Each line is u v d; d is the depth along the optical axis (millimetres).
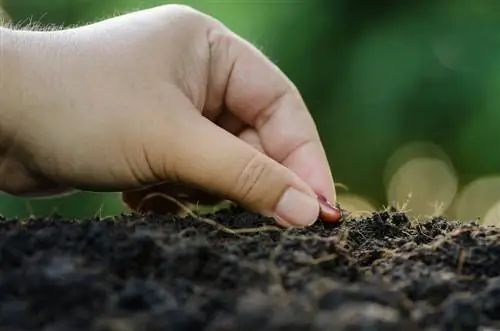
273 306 269
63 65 397
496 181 869
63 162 401
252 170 389
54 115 394
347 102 877
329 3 883
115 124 394
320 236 350
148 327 263
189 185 404
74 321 265
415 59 838
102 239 312
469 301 283
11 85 392
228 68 455
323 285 286
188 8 445
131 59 404
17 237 316
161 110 397
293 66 894
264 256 315
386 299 275
